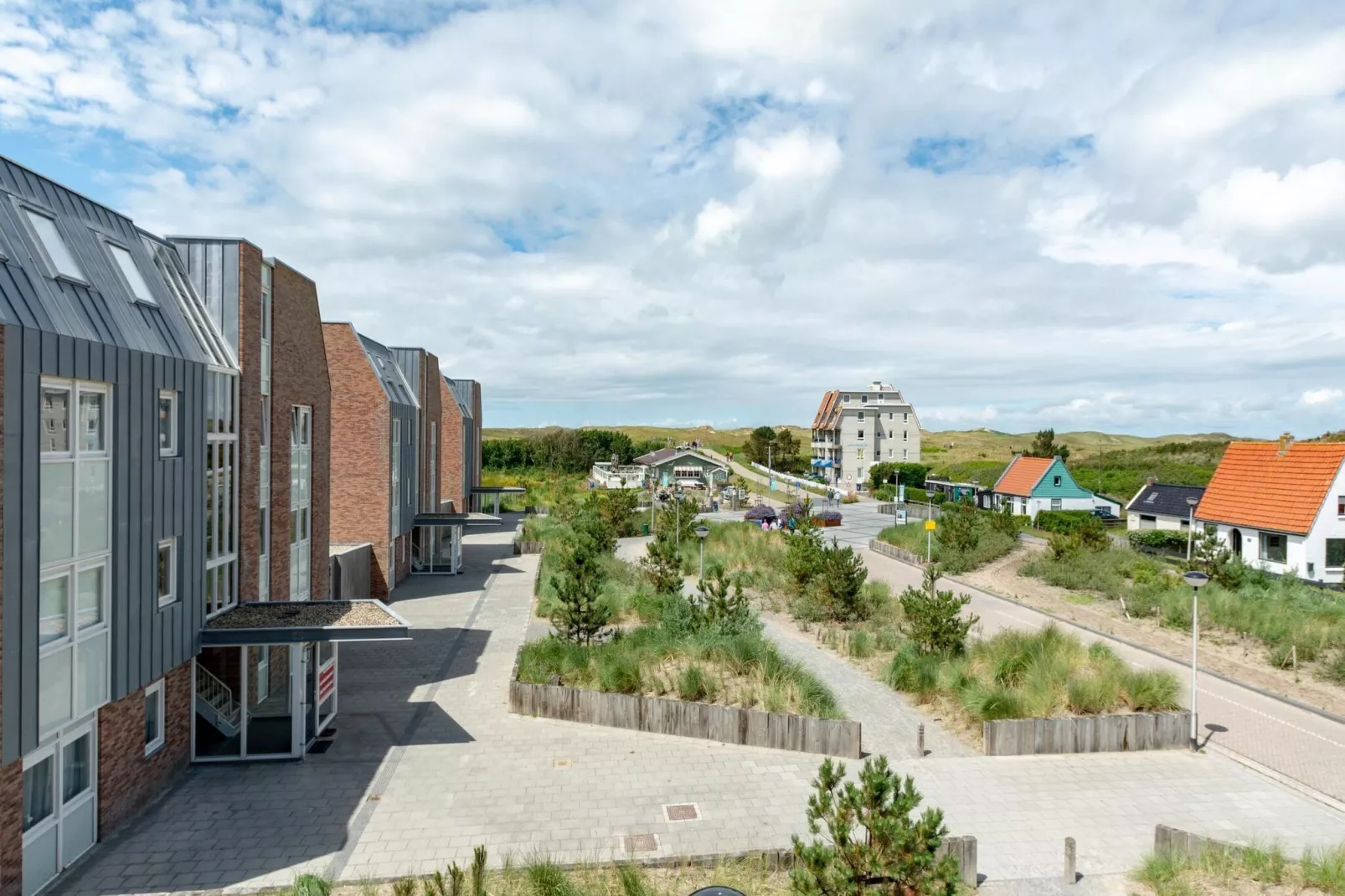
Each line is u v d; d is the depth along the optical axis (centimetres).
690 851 1089
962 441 14888
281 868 1041
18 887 929
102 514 1078
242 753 1378
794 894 891
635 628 2116
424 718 1591
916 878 813
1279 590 2605
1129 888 1019
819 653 2047
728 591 2705
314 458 2067
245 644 1357
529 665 1744
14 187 1091
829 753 1423
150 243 1472
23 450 905
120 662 1109
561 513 4781
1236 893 977
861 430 8381
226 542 1537
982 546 3584
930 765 1396
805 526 3098
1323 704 1698
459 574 3303
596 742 1474
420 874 1025
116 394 1100
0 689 873
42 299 989
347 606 1535
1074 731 1454
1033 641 1816
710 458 7794
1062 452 7406
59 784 1016
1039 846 1125
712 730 1484
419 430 3328
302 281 1966
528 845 1104
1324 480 3125
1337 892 963
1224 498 3650
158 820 1167
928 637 1856
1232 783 1339
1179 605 2386
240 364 1579
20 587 902
